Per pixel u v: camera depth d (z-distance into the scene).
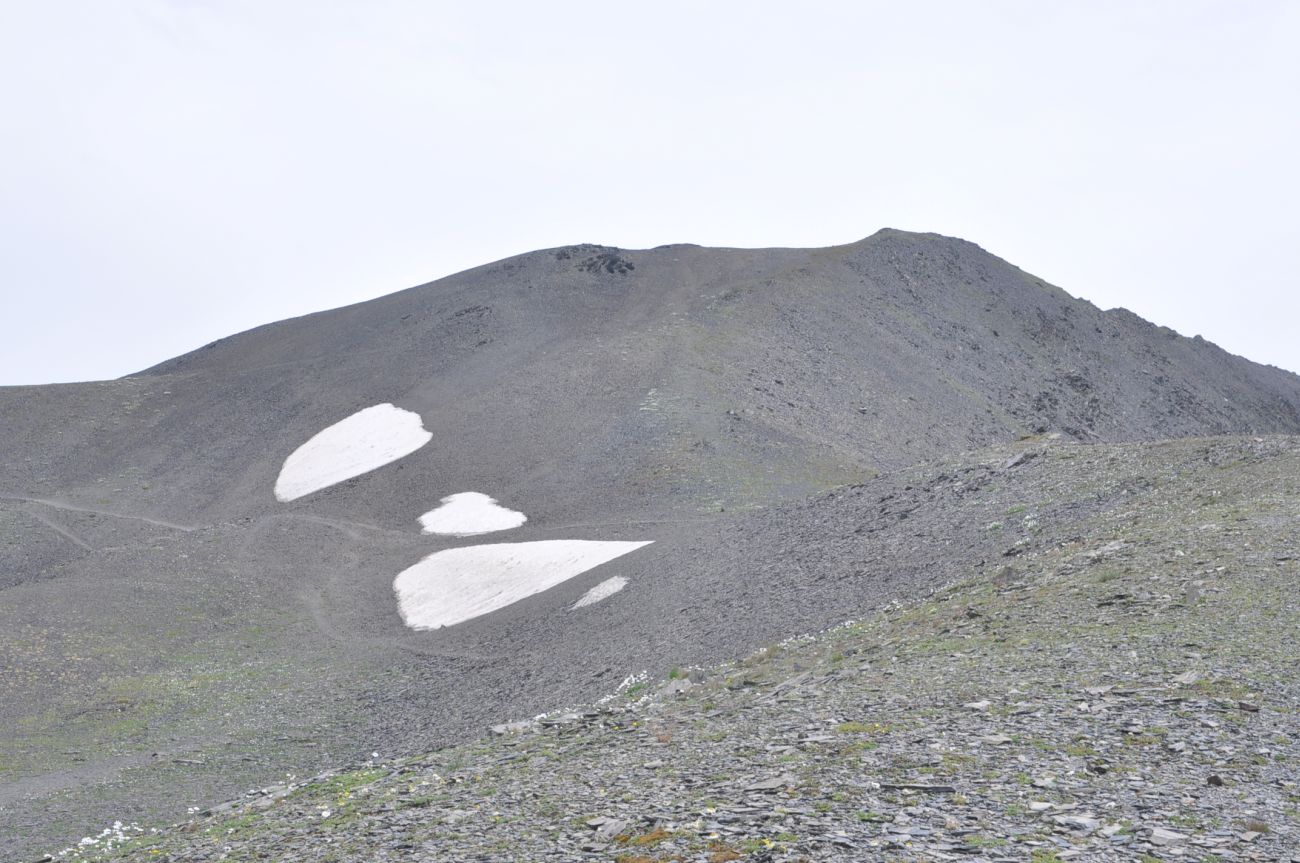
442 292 166.25
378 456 101.00
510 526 77.31
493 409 109.50
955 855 8.81
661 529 64.81
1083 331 181.38
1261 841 8.88
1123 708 13.61
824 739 13.70
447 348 137.50
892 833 9.52
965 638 20.31
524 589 54.34
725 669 25.45
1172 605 19.44
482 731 30.64
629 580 47.06
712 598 38.62
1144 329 198.25
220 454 113.25
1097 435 143.00
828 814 10.30
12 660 45.00
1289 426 182.50
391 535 77.06
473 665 42.22
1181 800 10.06
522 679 36.53
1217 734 12.17
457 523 79.12
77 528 92.25
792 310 147.12
